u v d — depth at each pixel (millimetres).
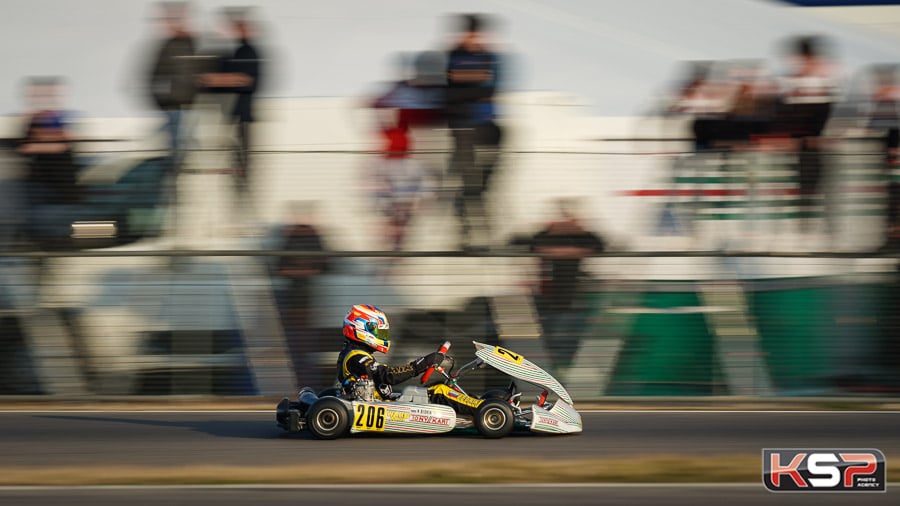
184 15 38062
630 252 37812
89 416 35156
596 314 37781
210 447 29062
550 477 24625
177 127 37656
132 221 37750
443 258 37625
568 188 37781
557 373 37781
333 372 37844
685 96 38000
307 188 37688
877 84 37781
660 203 37844
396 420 29938
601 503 22094
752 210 37719
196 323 37812
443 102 37719
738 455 27766
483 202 37625
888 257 37344
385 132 38469
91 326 37812
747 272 37750
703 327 37812
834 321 37844
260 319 37781
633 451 28297
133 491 23188
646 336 37906
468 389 37969
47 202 37656
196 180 37688
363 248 37750
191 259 37781
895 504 22031
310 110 39500
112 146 37781
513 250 37750
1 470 25797
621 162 37906
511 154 37750
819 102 37469
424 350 37562
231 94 37688
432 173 37656
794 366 37938
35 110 37750
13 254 37500
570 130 39906
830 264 37656
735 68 38250
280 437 30781
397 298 37656
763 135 37625
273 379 37875
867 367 37875
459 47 37812
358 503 22031
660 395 37844
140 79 38062
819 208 37594
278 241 37750
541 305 37719
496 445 29047
